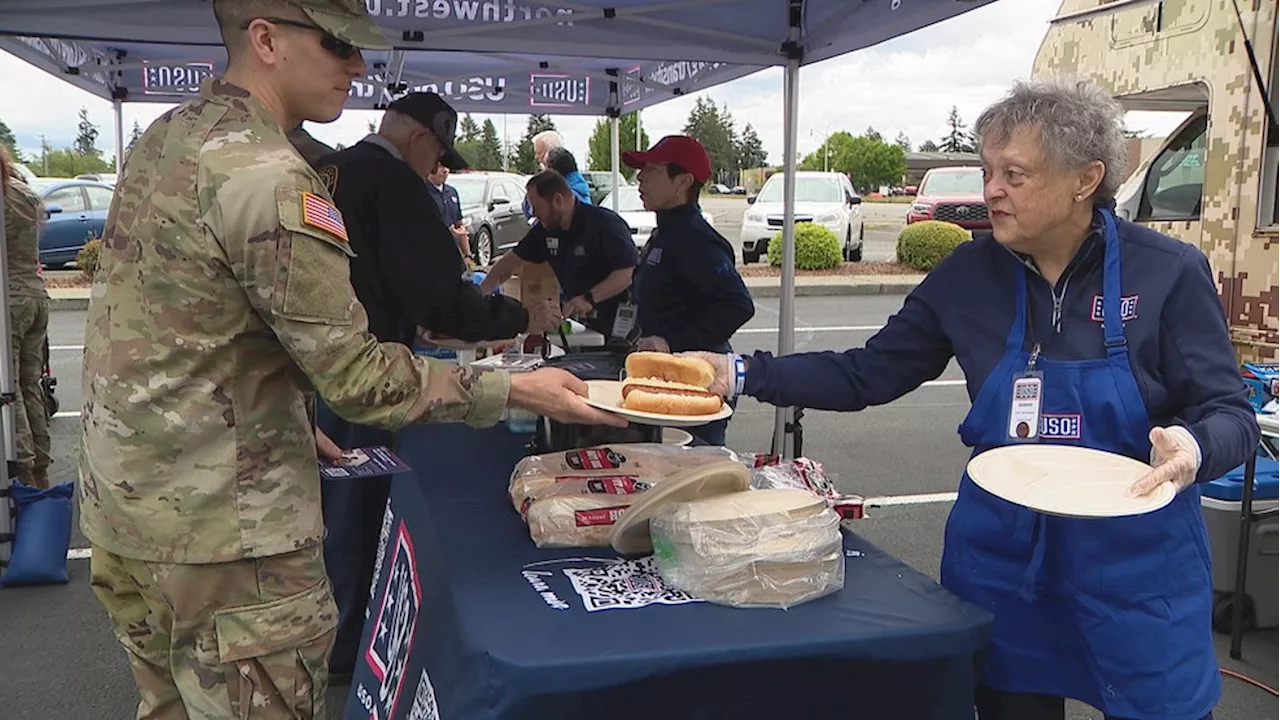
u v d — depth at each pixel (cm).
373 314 287
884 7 366
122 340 151
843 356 198
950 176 1841
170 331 148
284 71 158
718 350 366
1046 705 177
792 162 447
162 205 147
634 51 443
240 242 143
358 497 301
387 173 281
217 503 152
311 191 148
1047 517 166
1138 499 140
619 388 203
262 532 156
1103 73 520
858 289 1386
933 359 193
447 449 257
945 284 184
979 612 157
